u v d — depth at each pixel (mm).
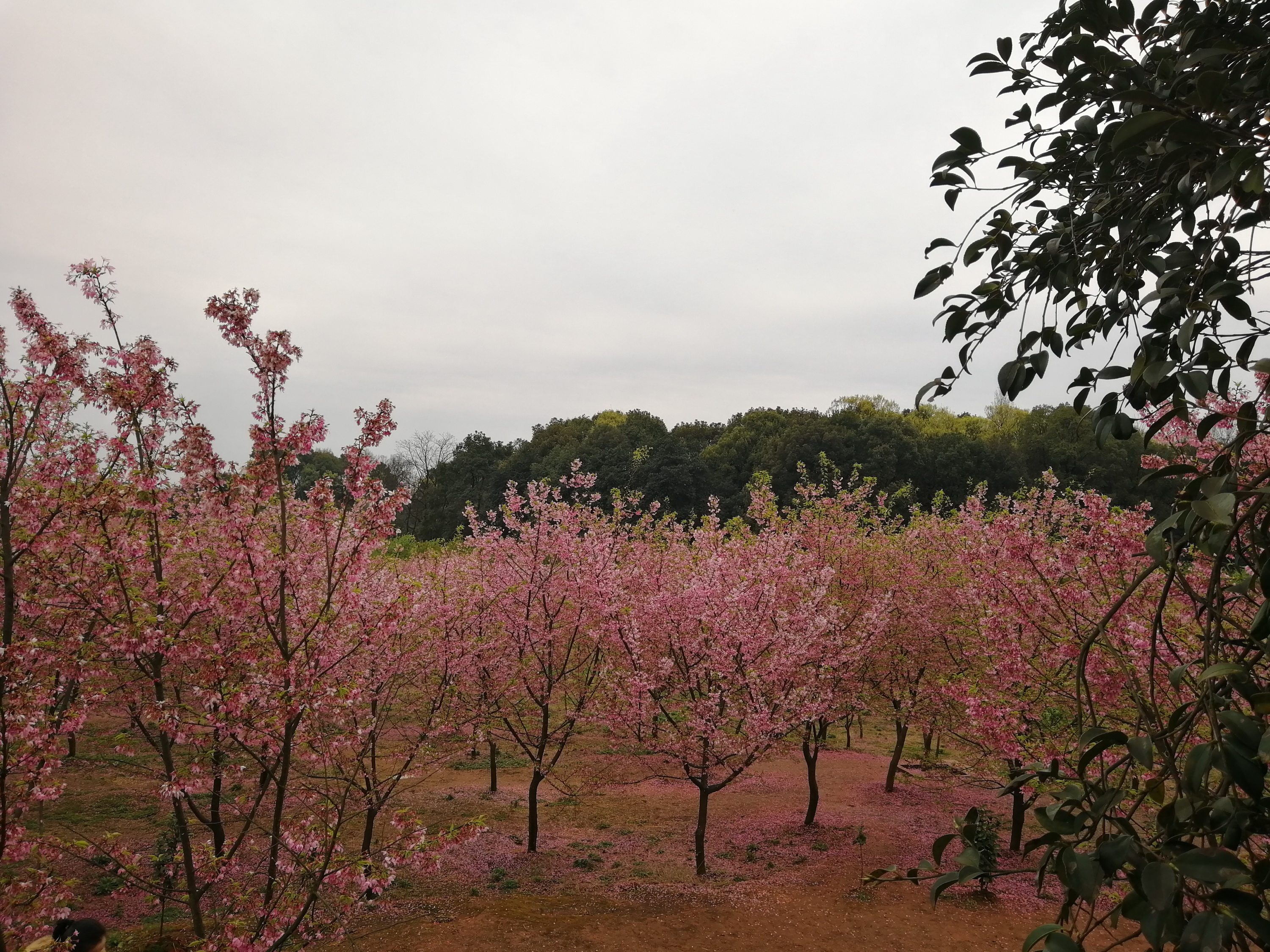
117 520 6871
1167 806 1361
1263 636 1454
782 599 12078
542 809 14234
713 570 11680
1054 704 9195
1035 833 12336
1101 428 2109
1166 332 1986
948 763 13070
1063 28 2318
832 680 12086
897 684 14195
